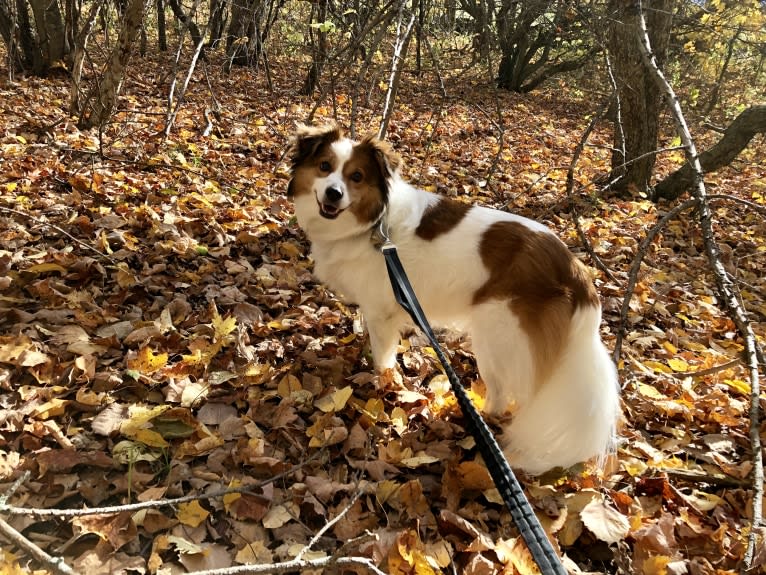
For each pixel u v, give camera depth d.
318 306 1.32
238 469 0.85
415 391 1.10
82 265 1.21
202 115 2.78
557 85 6.43
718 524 0.85
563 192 2.37
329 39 3.83
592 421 0.88
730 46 3.64
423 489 0.87
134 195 1.65
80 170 1.74
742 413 1.12
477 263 0.97
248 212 1.67
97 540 0.70
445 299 1.00
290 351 1.13
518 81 5.83
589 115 4.52
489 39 2.08
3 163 1.71
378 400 1.00
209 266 1.34
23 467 0.76
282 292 1.31
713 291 1.68
